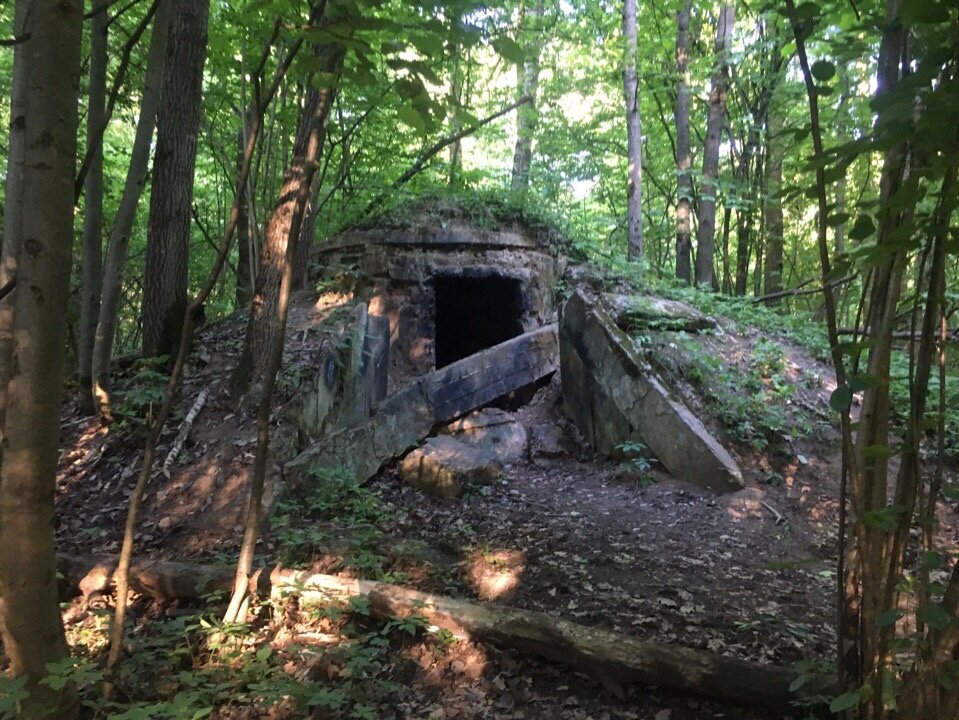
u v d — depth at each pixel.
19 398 2.39
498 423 7.45
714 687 3.12
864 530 2.01
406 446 6.73
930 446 5.97
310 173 3.45
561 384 7.91
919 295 1.92
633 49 11.73
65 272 2.42
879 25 2.05
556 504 6.01
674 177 16.86
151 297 7.30
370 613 3.95
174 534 5.15
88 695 3.20
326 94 3.35
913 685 1.98
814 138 2.00
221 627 3.74
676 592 4.23
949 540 4.83
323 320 7.62
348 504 5.60
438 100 2.27
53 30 2.32
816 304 13.88
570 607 4.04
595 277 9.70
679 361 7.10
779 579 4.48
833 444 6.31
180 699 2.71
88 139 6.18
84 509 5.52
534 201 10.48
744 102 14.02
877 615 1.95
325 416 6.65
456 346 11.16
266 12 3.21
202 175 13.38
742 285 14.88
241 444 5.96
